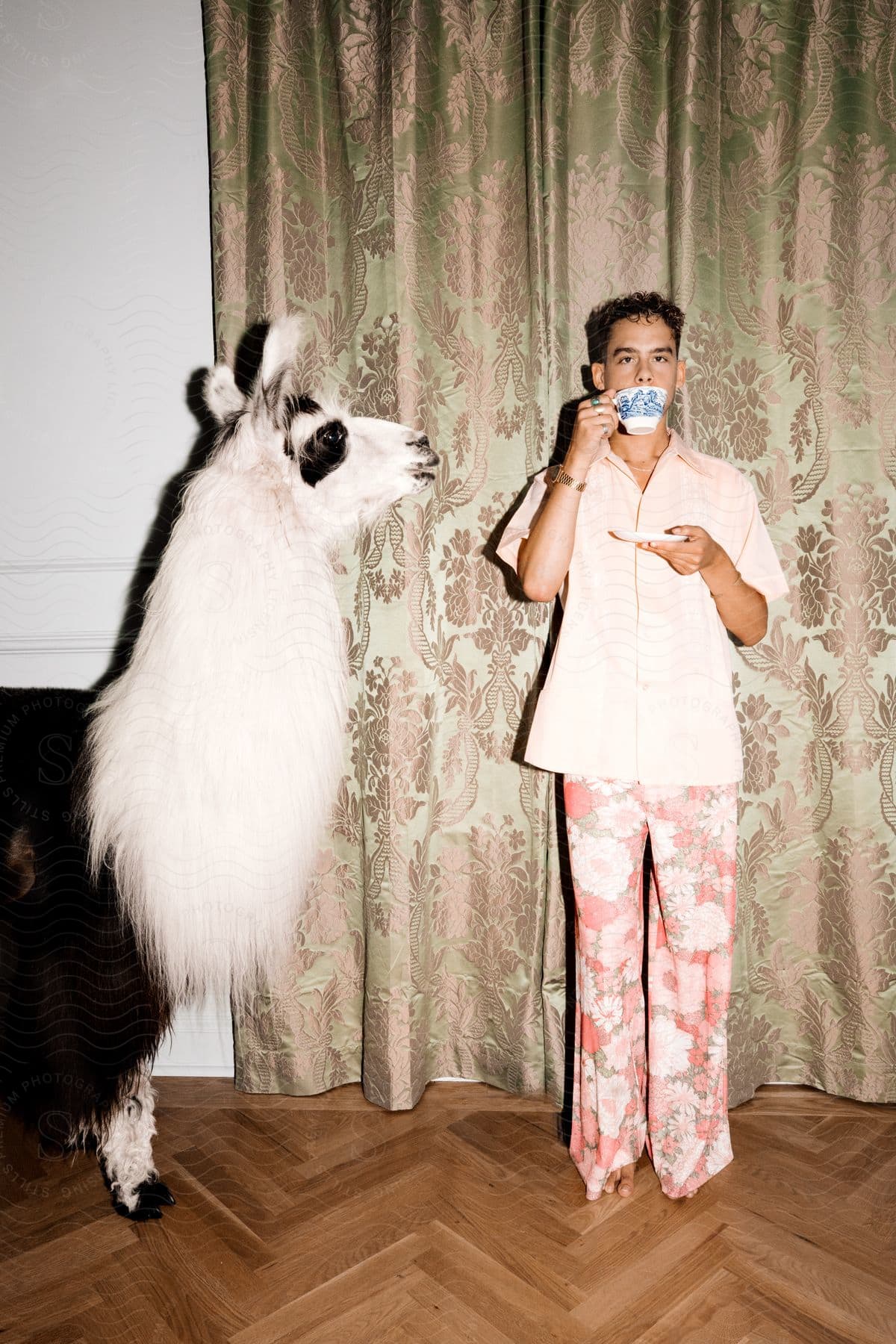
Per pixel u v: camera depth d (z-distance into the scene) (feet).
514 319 6.82
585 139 6.56
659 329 5.36
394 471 5.25
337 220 6.89
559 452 6.75
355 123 6.69
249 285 6.77
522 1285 5.15
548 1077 7.16
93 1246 5.52
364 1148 6.52
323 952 7.31
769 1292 5.07
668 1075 5.83
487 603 7.08
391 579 6.65
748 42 6.52
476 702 7.18
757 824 6.91
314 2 6.70
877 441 6.63
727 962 5.66
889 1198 5.86
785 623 6.88
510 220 6.79
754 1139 6.53
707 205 6.41
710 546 5.07
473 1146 6.54
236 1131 6.78
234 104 6.66
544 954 7.05
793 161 6.57
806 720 6.94
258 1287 5.17
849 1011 6.96
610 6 6.42
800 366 6.70
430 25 6.58
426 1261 5.35
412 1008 6.98
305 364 6.88
